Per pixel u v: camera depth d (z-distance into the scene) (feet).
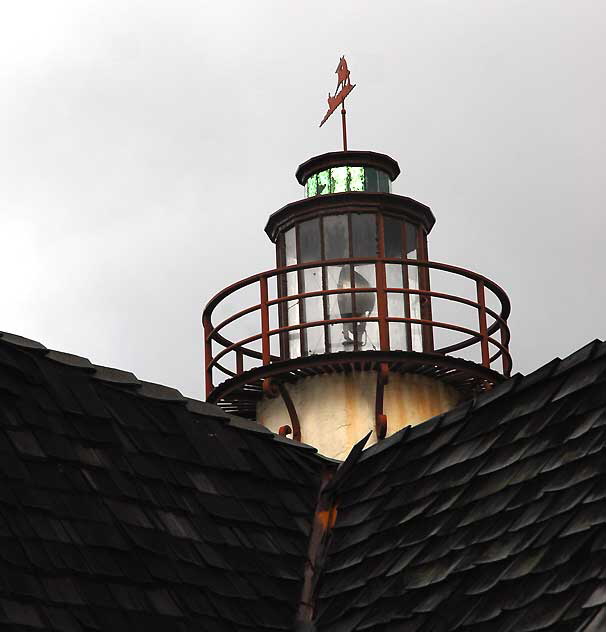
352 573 76.69
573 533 68.08
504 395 78.54
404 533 76.48
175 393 82.28
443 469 78.18
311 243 139.85
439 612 70.18
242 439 83.25
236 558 76.48
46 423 75.20
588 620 63.77
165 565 72.95
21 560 68.08
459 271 135.03
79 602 68.23
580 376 75.36
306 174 145.28
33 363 77.56
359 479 82.17
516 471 74.02
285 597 76.43
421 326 138.72
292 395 134.41
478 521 73.26
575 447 72.23
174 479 77.97
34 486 71.92
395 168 145.18
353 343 136.77
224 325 136.26
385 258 135.74
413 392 134.10
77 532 71.36
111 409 78.79
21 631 65.16
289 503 81.41
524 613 66.44
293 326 133.49
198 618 71.77
